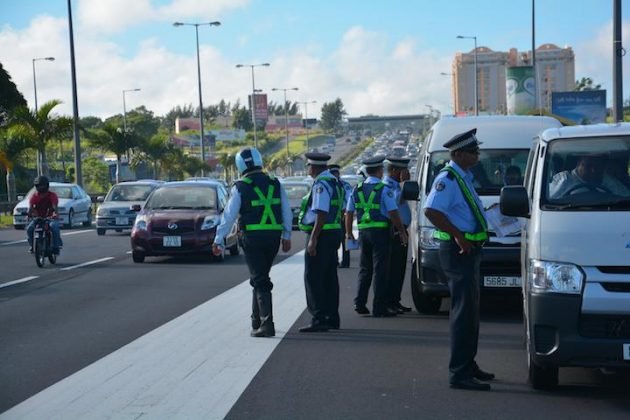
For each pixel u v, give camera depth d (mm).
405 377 8406
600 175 7930
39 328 11320
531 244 7621
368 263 12336
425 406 7348
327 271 10906
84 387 8125
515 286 11500
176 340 10344
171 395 7785
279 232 10477
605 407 7293
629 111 82000
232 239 20750
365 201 12070
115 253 22656
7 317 12250
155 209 20359
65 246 25188
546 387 7844
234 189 10414
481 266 11562
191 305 13109
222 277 16703
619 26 22203
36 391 8008
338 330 11031
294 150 161375
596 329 7219
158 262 20000
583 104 50500
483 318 11945
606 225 7340
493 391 7852
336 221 10867
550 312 7281
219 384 8164
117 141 56750
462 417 7004
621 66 22281
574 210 7594
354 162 129625
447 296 11844
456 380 7930
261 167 10578
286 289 14812
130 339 10461
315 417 7043
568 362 7266
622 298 7129
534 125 13000
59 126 43406
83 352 9734
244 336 10555
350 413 7148
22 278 17062
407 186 11344
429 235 11555
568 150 8281
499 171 12547
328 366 8891
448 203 7742
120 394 7848
